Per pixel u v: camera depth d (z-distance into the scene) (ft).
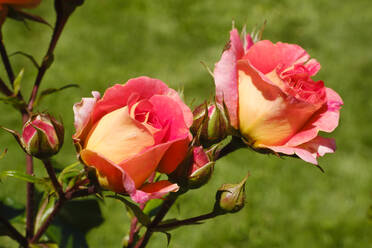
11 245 4.90
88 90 6.98
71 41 7.91
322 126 2.38
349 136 6.78
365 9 9.86
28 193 2.69
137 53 8.02
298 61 2.42
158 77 7.47
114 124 2.23
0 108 6.31
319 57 8.41
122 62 7.73
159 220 2.46
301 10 9.73
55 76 7.09
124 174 2.20
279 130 2.38
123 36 8.34
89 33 8.23
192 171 2.33
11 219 2.81
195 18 9.18
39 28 8.00
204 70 7.73
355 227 5.56
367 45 8.76
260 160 6.16
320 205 5.79
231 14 9.41
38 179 2.43
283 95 2.34
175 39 8.53
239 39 2.43
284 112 2.36
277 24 9.27
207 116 2.37
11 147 5.85
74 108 2.25
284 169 6.13
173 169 2.32
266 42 2.39
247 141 2.42
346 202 5.82
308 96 2.38
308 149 2.39
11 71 2.78
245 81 2.39
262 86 2.37
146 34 8.51
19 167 5.57
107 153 2.23
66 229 2.80
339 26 9.26
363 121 7.05
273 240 5.45
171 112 2.27
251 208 5.70
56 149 2.35
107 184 2.25
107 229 5.12
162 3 9.41
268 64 2.41
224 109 2.39
